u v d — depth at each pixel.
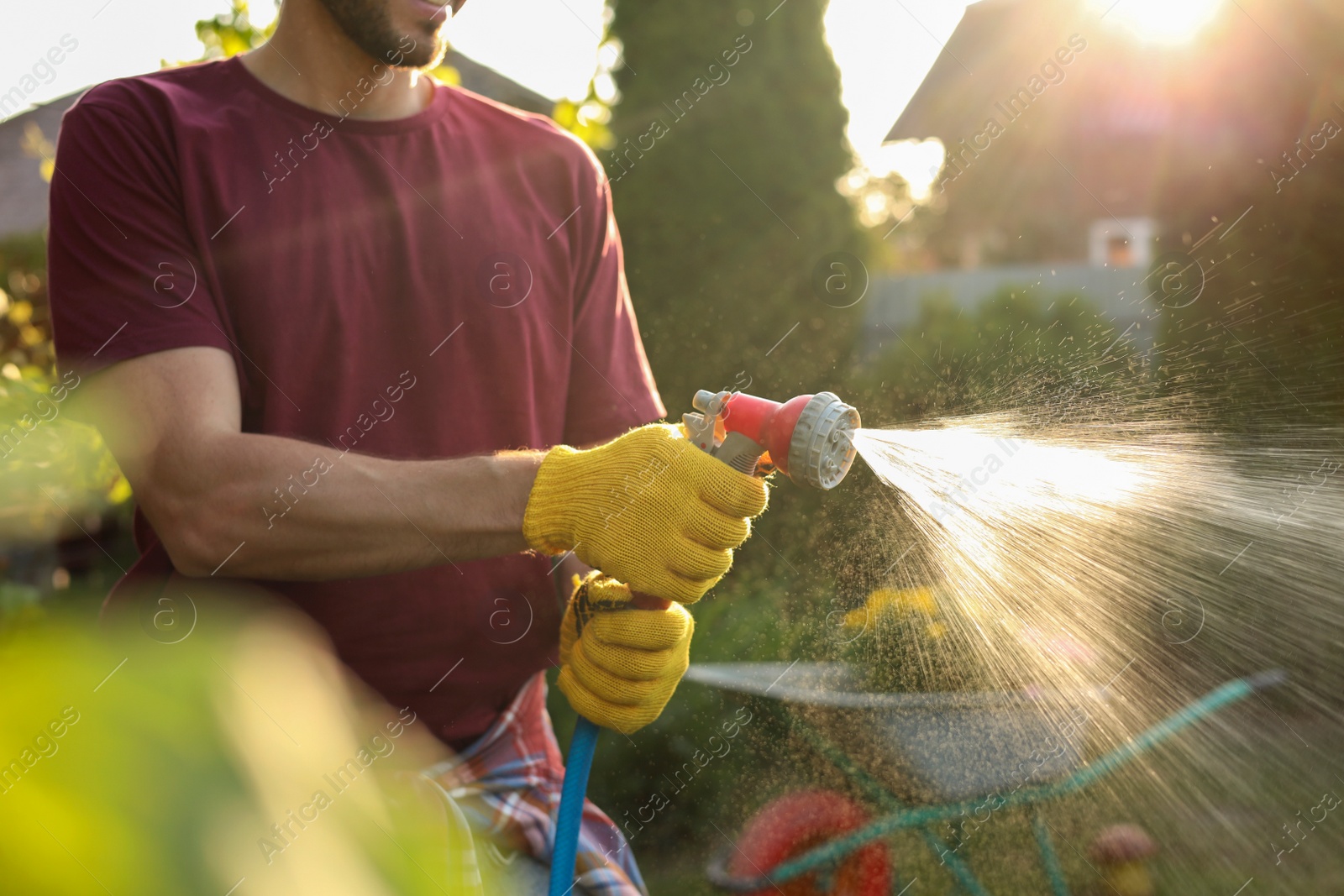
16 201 6.29
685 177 5.32
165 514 1.23
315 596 1.43
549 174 1.67
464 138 1.61
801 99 5.40
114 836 0.21
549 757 1.62
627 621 1.32
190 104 1.42
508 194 1.61
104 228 1.32
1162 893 2.19
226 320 1.39
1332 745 2.51
